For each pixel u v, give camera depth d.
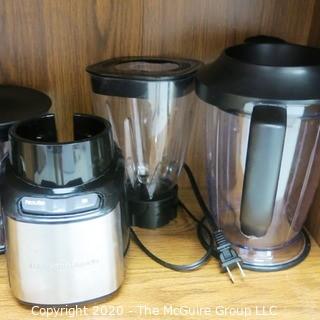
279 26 0.68
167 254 0.60
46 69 0.67
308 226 0.65
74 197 0.46
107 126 0.49
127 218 0.58
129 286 0.55
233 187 0.60
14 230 0.47
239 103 0.48
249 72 0.49
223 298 0.54
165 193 0.66
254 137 0.44
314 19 0.67
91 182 0.47
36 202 0.45
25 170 0.46
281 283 0.56
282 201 0.58
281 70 0.48
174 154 0.69
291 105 0.46
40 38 0.65
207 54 0.69
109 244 0.49
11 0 0.62
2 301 0.52
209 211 0.66
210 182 0.65
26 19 0.63
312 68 0.49
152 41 0.67
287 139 0.54
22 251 0.47
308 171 0.59
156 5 0.65
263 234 0.50
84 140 0.45
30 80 0.67
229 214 0.62
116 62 0.62
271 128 0.43
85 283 0.49
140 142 0.65
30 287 0.49
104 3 0.64
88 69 0.58
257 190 0.46
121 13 0.65
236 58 0.54
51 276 0.48
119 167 0.50
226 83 0.49
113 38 0.66
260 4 0.67
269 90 0.47
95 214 0.47
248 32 0.68
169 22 0.66
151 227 0.65
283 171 0.57
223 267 0.57
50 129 0.52
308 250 0.61
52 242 0.46
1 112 0.53
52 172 0.45
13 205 0.46
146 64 0.62
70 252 0.47
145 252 0.60
